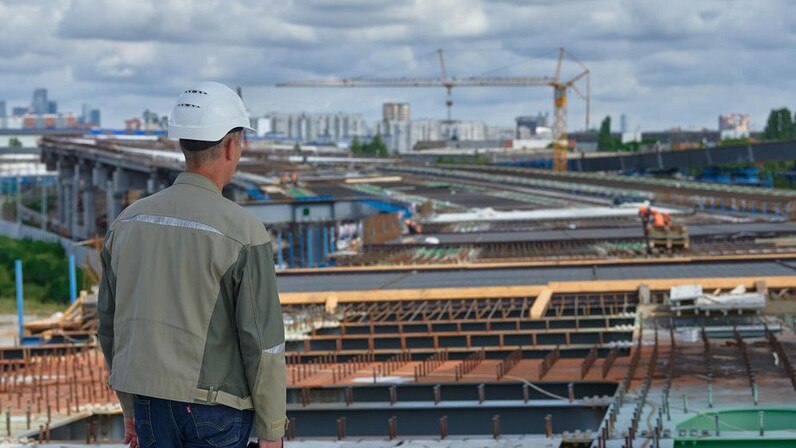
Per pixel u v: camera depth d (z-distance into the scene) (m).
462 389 18.28
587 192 96.44
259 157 182.50
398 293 28.86
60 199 174.25
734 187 98.38
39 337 29.11
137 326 6.28
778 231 50.34
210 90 6.55
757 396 15.52
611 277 30.97
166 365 6.21
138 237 6.36
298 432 17.36
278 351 6.26
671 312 24.64
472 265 36.16
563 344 22.92
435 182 109.31
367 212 62.53
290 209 61.78
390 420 15.03
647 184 107.19
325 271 36.47
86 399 18.39
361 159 192.50
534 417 16.59
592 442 13.40
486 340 23.61
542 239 49.69
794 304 24.39
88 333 27.61
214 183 6.55
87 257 55.91
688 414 14.51
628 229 55.56
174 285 6.25
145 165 133.50
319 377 19.84
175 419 6.26
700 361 19.17
